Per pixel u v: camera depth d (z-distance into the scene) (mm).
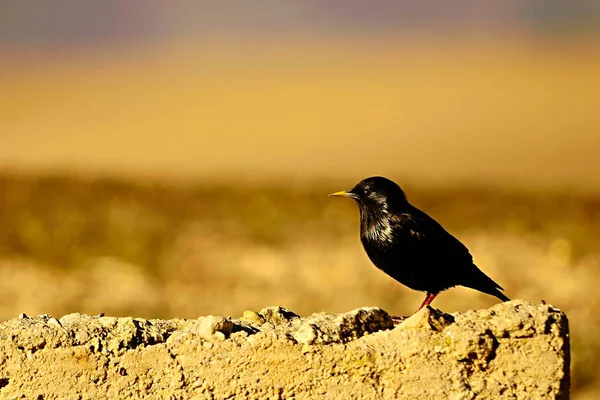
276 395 6352
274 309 7105
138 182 24969
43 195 22531
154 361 6461
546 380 6152
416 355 6238
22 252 18062
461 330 6195
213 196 23219
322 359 6312
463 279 9055
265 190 23891
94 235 18969
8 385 6504
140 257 17656
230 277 16750
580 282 15922
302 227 20438
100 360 6484
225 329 6477
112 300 15266
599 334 12523
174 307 14711
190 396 6422
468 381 6199
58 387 6484
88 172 27016
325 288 16031
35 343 6496
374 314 6582
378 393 6258
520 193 23531
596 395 11195
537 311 6207
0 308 14609
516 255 17703
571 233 18969
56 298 15344
